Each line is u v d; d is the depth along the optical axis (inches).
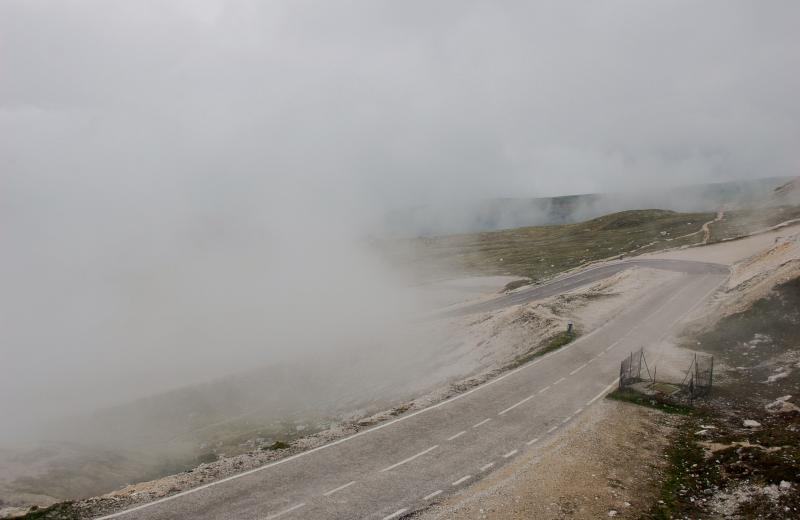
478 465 735.1
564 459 745.0
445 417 935.0
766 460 670.5
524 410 965.8
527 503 621.9
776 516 555.2
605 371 1216.8
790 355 1115.9
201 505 622.8
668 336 1526.8
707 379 1091.3
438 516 596.1
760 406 914.7
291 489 665.6
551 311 2009.1
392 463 745.0
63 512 605.6
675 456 757.9
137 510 610.5
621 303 2097.7
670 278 2581.2
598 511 601.0
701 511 597.9
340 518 594.2
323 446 811.4
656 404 979.9
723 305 1555.1
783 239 2819.9
